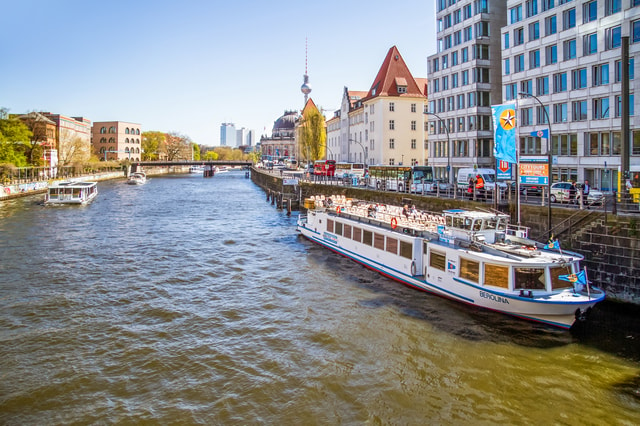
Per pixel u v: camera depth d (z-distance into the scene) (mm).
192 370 15148
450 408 12883
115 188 99000
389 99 80500
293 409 12898
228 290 23750
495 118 25359
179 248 34156
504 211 28172
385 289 23750
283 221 49312
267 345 17000
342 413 12711
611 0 40250
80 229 42844
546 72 47188
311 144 105250
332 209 34594
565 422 12188
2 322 19188
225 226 45375
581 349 16359
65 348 16781
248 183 124500
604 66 41219
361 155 91438
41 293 23047
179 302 21828
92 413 12773
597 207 23531
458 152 61969
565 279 18625
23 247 34219
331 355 16141
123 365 15500
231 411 12844
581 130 43500
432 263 22578
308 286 24391
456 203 32875
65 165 109875
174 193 87312
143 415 12680
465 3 60562
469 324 18781
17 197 71812
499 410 12766
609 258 20797
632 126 38188
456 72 62000
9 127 86000
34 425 12273
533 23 48875
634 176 37188
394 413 12680
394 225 25969
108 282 25016
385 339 17406
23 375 14820
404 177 48156
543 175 24125
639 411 12656
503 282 18797
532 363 15398
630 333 17562
